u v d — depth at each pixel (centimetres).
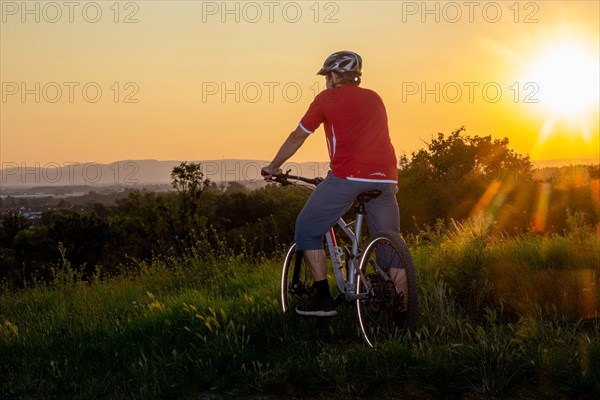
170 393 430
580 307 538
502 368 404
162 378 450
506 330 502
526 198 3284
